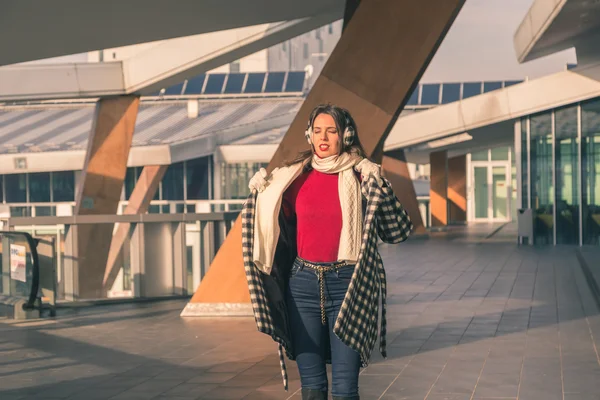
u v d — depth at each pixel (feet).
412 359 24.09
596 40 72.64
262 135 139.33
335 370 12.66
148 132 135.64
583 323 30.66
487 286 44.19
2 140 135.95
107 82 65.00
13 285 34.86
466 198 145.69
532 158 81.51
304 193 12.71
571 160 79.15
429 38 29.63
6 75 64.75
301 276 12.63
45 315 34.42
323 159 12.81
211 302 33.12
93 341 27.84
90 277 46.55
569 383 20.65
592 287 42.86
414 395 19.60
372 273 12.44
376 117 30.09
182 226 39.96
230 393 20.06
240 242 33.09
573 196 79.25
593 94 75.51
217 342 27.20
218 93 161.79
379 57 30.07
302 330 12.69
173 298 39.50
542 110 79.25
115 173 67.10
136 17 40.50
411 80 29.89
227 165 137.28
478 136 101.60
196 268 40.47
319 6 44.55
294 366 23.24
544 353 24.76
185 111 152.76
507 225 134.00
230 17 43.57
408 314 33.58
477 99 85.97
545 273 51.24
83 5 36.22
